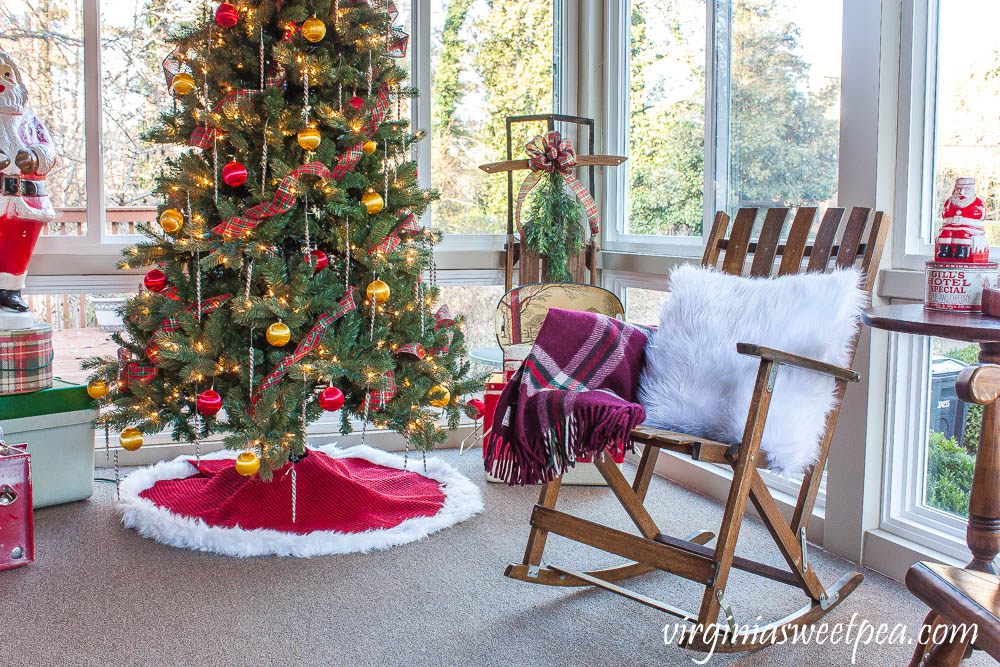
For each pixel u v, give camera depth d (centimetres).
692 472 313
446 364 281
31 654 186
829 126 257
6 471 232
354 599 216
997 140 210
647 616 208
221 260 247
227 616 206
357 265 274
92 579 228
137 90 338
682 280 221
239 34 263
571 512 285
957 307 174
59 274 325
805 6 265
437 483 311
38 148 283
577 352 215
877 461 239
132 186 340
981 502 170
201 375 247
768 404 182
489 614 208
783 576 207
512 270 376
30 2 321
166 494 292
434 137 372
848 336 196
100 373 266
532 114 385
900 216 234
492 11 377
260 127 256
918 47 229
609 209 380
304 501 269
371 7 272
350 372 256
